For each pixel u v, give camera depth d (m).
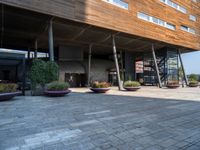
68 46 22.34
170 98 10.62
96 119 5.22
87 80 24.75
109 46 23.33
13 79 19.02
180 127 4.47
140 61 29.19
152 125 4.62
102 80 26.67
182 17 24.75
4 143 3.30
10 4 10.47
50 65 12.16
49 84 11.12
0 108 6.91
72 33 16.97
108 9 15.58
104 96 11.55
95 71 26.03
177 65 26.72
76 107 7.23
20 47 22.42
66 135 3.78
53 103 8.29
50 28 13.33
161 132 4.04
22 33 16.31
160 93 13.98
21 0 10.90
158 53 26.31
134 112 6.31
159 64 25.78
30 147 3.12
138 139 3.58
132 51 28.33
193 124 4.76
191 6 26.89
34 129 4.19
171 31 22.48
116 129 4.24
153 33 19.86
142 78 28.41
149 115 5.82
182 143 3.38
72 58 22.55
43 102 8.58
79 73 24.06
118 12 16.41
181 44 23.98
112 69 27.64
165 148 3.13
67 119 5.19
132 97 11.06
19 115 5.68
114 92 14.72
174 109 6.96
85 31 16.34
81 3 13.78
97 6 14.80
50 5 12.10
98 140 3.50
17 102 8.55
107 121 5.00
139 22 18.39
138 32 18.14
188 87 22.78
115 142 3.40
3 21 13.34
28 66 18.59
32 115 5.69
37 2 11.54
